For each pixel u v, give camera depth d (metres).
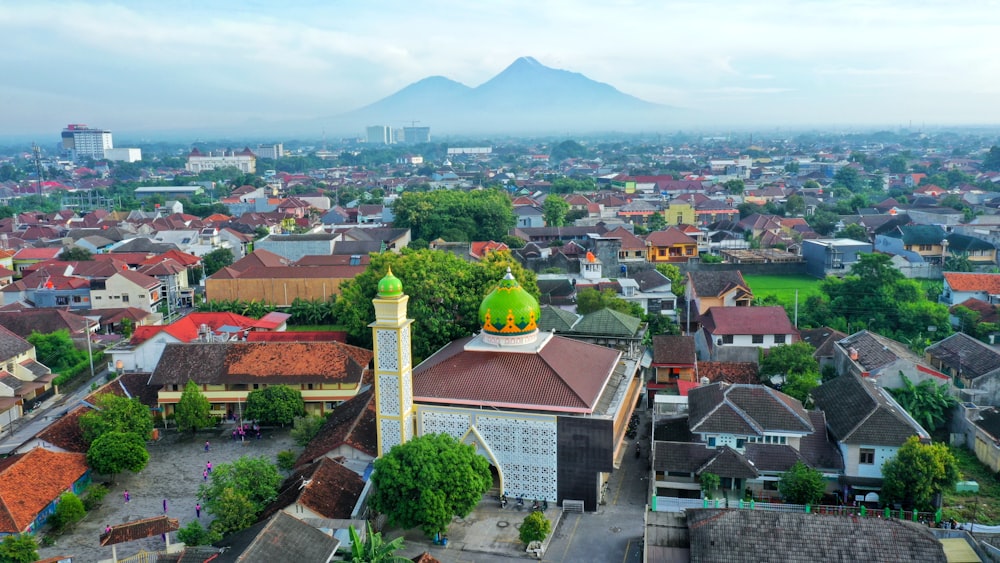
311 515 62.41
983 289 122.88
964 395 81.88
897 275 120.62
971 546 54.34
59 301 140.62
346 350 92.38
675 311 123.12
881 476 65.06
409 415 70.19
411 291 93.50
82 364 110.31
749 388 70.31
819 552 50.34
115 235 199.12
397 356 67.81
